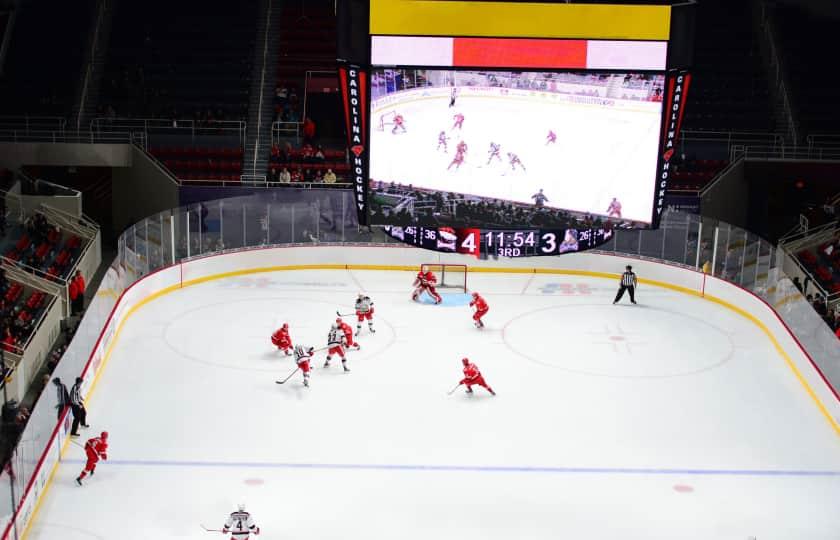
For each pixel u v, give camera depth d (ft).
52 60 118.83
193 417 58.49
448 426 58.03
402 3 56.59
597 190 60.13
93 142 101.19
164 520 46.37
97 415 58.49
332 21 128.16
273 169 102.37
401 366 68.28
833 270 91.25
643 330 78.02
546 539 45.52
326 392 63.10
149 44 122.93
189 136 109.19
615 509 48.49
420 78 57.67
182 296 84.99
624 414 60.54
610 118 59.11
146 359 68.18
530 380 66.03
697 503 49.37
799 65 123.34
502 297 87.97
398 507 48.08
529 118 58.95
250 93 117.80
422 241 60.03
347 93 57.11
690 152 110.73
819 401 63.10
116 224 102.53
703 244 89.04
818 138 114.52
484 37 57.57
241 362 68.33
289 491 49.44
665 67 58.13
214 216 91.35
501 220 60.23
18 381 63.82
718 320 81.15
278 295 86.38
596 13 57.82
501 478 51.47
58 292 76.07
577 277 96.68
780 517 48.24
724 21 130.21
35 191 93.09
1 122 110.63
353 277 94.07
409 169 58.95
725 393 64.69
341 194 95.86
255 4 129.80
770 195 110.42
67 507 47.39
